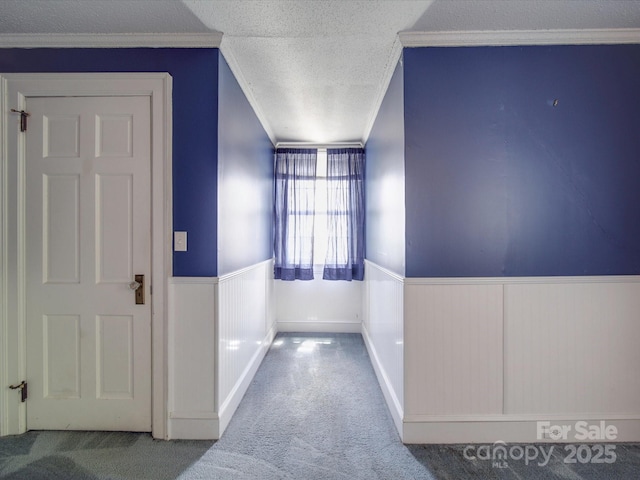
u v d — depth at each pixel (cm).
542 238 187
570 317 186
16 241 190
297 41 195
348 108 290
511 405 185
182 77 192
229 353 210
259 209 302
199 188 192
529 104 188
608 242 187
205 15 173
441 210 187
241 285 238
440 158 188
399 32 185
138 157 190
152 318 190
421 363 185
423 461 170
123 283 191
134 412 192
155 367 189
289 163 386
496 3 162
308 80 241
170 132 191
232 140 219
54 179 191
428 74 188
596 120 188
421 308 186
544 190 188
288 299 398
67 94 190
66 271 192
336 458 172
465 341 186
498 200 187
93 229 191
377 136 288
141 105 191
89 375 192
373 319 300
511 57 188
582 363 186
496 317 186
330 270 384
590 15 171
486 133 188
